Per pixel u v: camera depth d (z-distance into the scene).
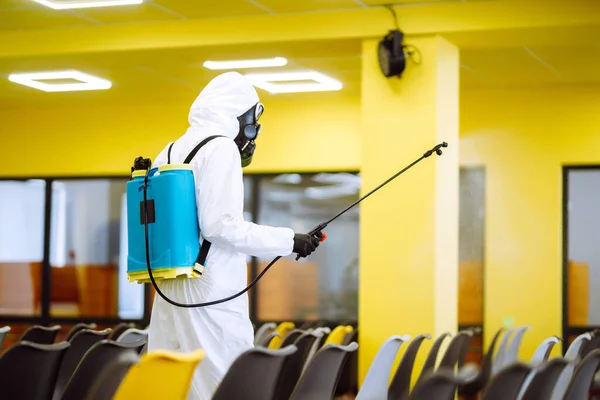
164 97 9.58
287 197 9.80
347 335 6.42
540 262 9.00
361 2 6.45
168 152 3.82
